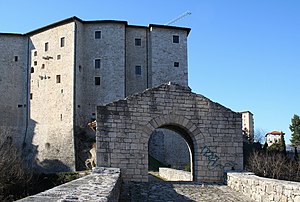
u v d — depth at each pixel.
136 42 76.19
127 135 21.39
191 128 22.33
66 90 71.38
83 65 74.00
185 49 77.12
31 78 77.62
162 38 76.12
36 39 78.50
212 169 22.17
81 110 72.12
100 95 72.38
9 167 48.59
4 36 79.94
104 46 73.69
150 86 74.81
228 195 18.16
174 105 22.31
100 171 19.06
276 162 50.53
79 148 68.44
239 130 22.89
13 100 77.81
